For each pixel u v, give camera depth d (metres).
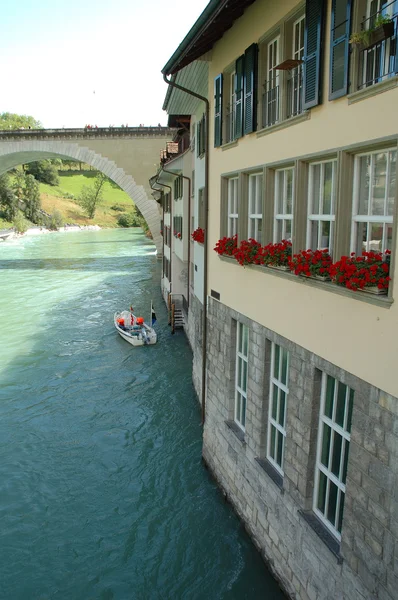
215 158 11.58
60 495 12.73
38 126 138.38
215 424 12.33
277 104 8.49
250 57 8.95
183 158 21.30
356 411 6.32
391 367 5.61
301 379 7.71
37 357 23.23
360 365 6.18
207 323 13.07
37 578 10.05
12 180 98.94
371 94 5.69
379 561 6.00
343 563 6.76
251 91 8.99
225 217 11.19
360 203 6.41
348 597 6.68
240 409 10.87
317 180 7.44
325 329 6.95
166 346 24.50
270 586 9.04
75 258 58.16
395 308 5.49
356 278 5.90
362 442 6.22
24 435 15.91
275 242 8.86
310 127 7.11
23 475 13.65
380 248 6.09
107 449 14.87
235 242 10.51
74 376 20.81
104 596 9.55
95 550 10.73
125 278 44.34
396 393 5.56
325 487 7.58
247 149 9.51
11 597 9.62
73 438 15.62
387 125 5.48
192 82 13.52
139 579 9.85
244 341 10.51
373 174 6.12
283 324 8.24
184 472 13.32
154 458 14.20
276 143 8.21
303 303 7.53
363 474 6.23
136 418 16.83
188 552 10.32
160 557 10.32
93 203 114.31
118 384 19.86
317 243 7.55
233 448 10.91
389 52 5.69
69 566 10.33
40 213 101.38
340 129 6.37
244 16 9.34
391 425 5.68
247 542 10.16
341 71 6.20
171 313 27.08
